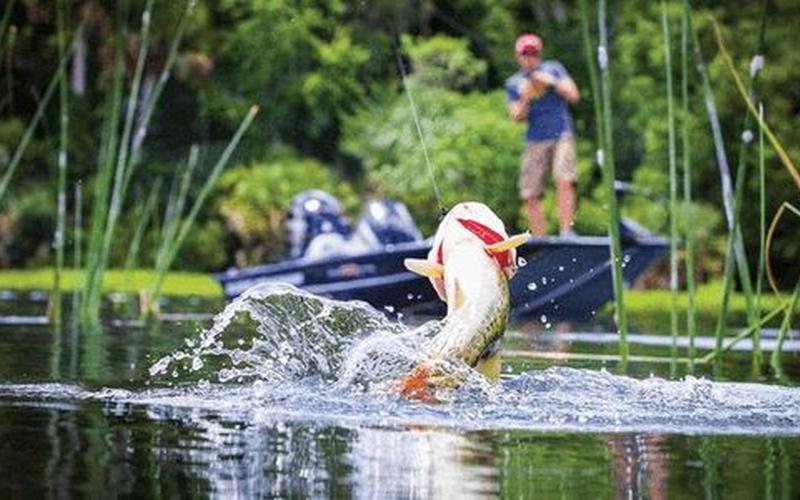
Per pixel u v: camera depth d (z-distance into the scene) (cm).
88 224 2525
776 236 2384
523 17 2759
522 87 1627
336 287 1520
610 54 2548
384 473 408
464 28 2688
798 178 852
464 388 568
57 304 1110
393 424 495
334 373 612
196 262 2503
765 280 2384
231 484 390
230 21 2706
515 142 2420
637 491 396
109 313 1221
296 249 1812
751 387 635
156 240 2077
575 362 811
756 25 2431
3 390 583
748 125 851
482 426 496
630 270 1461
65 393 576
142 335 938
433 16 2755
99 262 1148
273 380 601
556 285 1408
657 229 2289
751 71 851
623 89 2492
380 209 1714
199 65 2561
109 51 2495
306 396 555
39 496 370
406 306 1505
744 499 388
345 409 527
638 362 828
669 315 1461
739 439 485
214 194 2567
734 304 1733
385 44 2616
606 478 411
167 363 689
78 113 2567
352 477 402
